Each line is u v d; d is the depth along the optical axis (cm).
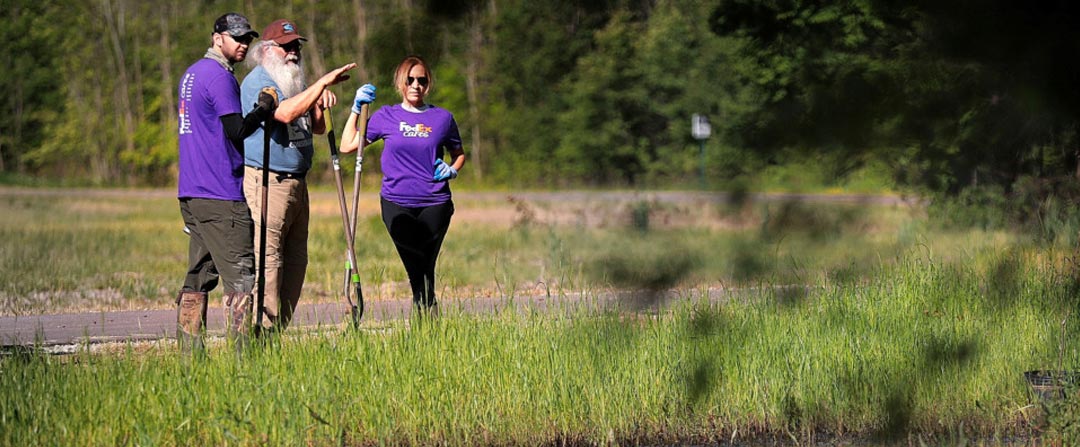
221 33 1591
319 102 1744
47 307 2433
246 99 1716
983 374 1504
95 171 13038
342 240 4116
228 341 1514
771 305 1727
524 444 1379
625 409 1413
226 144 1577
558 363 1470
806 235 1842
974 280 1939
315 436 1288
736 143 1911
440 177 1859
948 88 1870
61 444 1211
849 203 1889
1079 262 1978
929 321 1686
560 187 9319
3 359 1439
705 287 1923
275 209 1708
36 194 9794
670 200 4178
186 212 1608
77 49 12875
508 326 1597
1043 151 2520
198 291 1619
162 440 1249
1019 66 1839
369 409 1341
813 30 2288
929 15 1852
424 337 1527
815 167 1839
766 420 1445
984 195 2822
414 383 1396
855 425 1437
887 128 1870
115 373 1361
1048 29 1798
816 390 1452
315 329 1678
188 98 1577
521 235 4222
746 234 1853
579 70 8219
